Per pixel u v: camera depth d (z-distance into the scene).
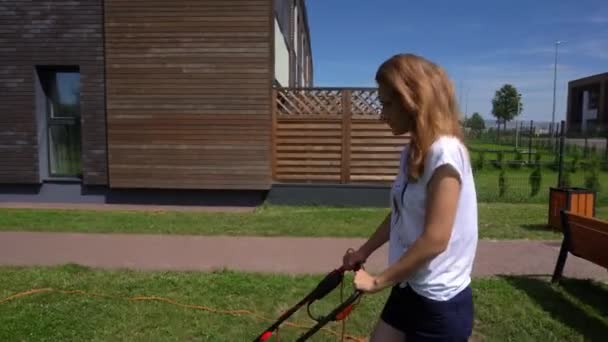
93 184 10.42
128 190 10.43
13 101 10.40
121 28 9.90
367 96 10.03
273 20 9.98
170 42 9.87
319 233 7.37
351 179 10.18
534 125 33.12
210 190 10.26
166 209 9.89
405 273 1.84
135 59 9.95
